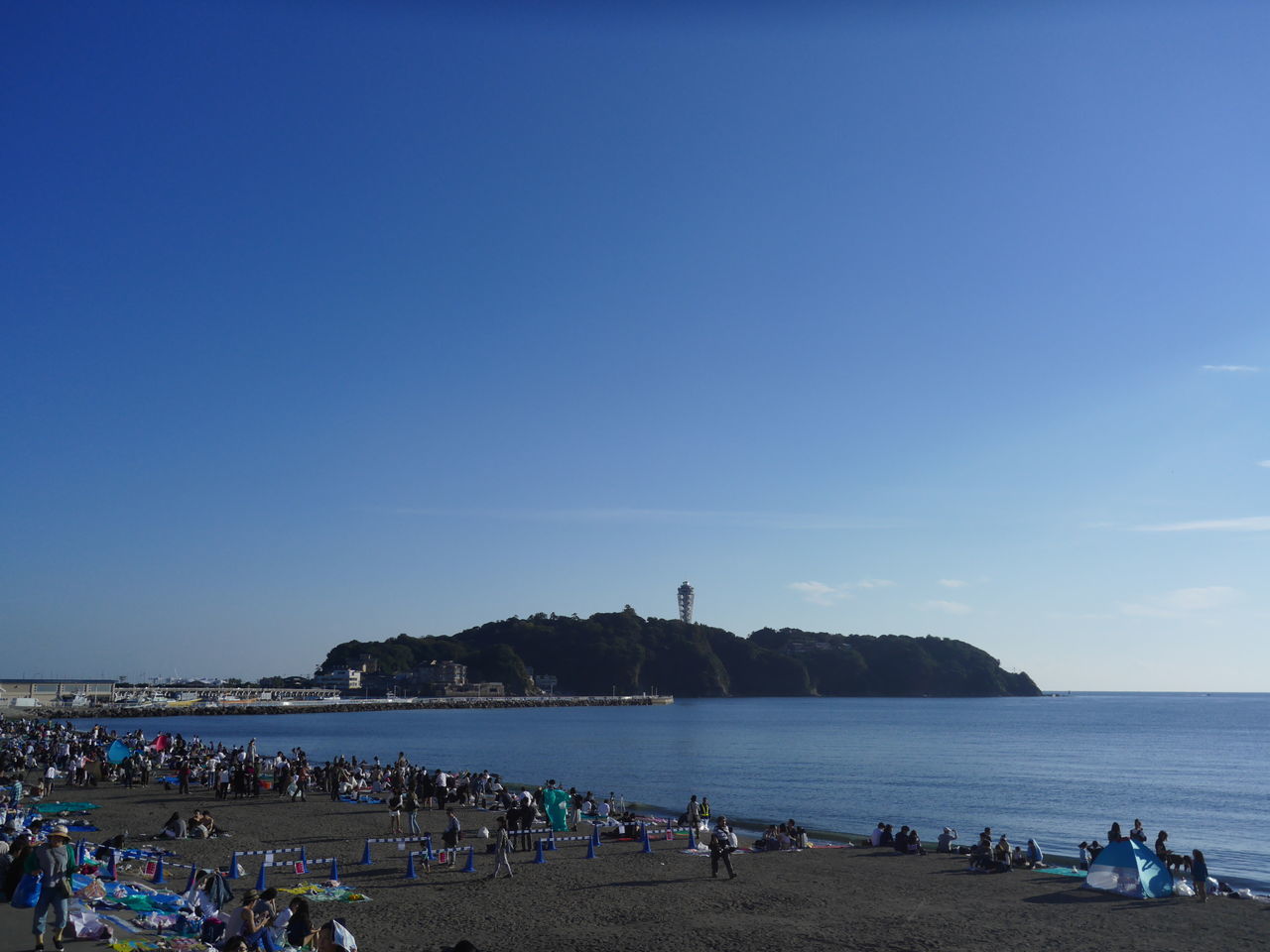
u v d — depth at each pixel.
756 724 177.12
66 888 16.62
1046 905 27.30
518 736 137.25
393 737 134.62
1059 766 91.19
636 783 71.94
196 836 35.28
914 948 22.33
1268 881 36.81
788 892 28.66
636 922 24.23
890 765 90.06
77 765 53.97
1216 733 156.62
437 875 29.75
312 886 27.00
